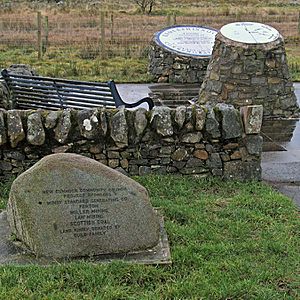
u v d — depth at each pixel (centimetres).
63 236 362
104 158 525
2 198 484
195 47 1186
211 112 527
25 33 1725
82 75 1212
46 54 1468
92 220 367
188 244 383
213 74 866
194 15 2070
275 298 318
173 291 321
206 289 324
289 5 2728
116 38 1645
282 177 573
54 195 364
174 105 976
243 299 317
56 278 333
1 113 514
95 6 2506
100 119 519
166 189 502
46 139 516
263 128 786
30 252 364
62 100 674
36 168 366
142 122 521
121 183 374
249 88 840
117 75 1219
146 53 1487
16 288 320
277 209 461
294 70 1297
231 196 498
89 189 369
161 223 412
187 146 530
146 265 349
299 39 1722
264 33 870
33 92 711
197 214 440
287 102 849
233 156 536
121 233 369
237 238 400
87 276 332
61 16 2036
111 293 315
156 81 1175
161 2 2750
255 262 364
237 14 2038
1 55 1440
